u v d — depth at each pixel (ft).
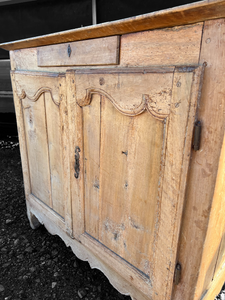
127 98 2.79
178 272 2.82
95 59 3.08
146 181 2.92
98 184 3.67
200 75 2.11
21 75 4.69
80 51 3.26
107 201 3.59
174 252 2.75
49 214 5.16
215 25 1.96
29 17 10.37
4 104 12.78
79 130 3.66
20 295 4.53
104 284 4.83
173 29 2.25
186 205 2.56
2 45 4.80
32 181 5.66
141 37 2.53
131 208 3.23
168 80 2.33
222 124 2.10
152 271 3.14
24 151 5.50
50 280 4.88
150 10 8.00
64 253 5.66
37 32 10.59
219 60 2.00
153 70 2.44
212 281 3.43
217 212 2.62
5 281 4.85
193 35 2.12
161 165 2.67
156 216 2.90
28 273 5.05
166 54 2.37
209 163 2.27
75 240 4.61
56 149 4.37
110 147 3.27
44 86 4.11
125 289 3.76
